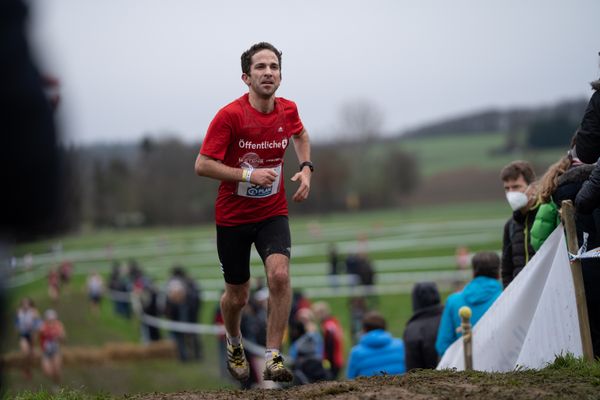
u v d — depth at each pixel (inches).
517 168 739.4
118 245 6722.4
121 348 2214.6
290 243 611.5
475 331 713.0
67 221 217.3
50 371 1936.5
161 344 2260.1
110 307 3592.5
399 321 2556.6
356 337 2007.9
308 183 616.7
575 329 630.5
